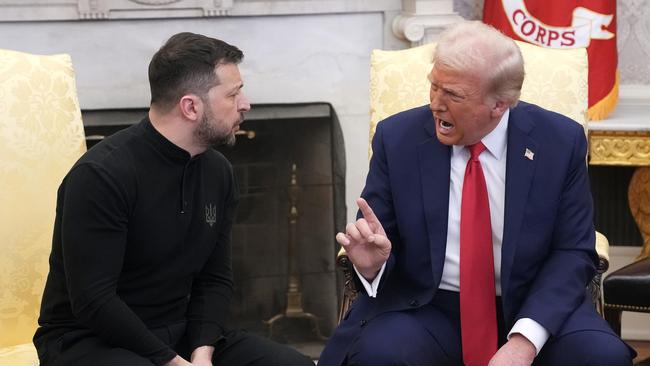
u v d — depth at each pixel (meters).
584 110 2.97
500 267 2.45
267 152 3.76
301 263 3.81
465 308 2.41
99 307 2.23
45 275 2.70
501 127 2.44
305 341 3.84
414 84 2.98
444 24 3.63
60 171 2.73
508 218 2.41
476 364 2.41
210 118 2.31
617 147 3.57
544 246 2.43
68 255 2.25
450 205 2.46
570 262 2.41
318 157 3.77
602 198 4.00
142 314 2.38
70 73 2.80
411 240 2.46
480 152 2.44
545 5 3.60
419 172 2.47
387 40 3.75
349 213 3.82
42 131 2.71
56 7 3.55
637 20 3.89
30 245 2.68
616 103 3.76
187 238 2.40
